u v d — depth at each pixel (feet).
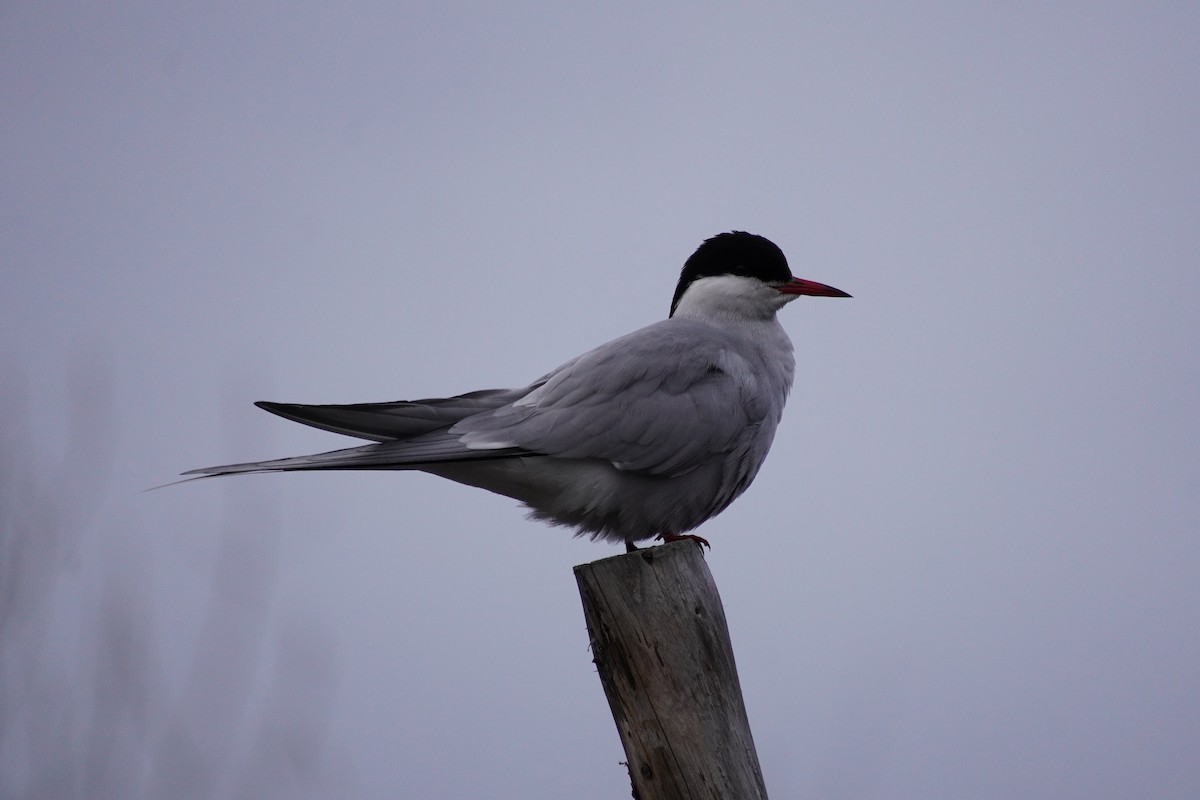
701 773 21.88
